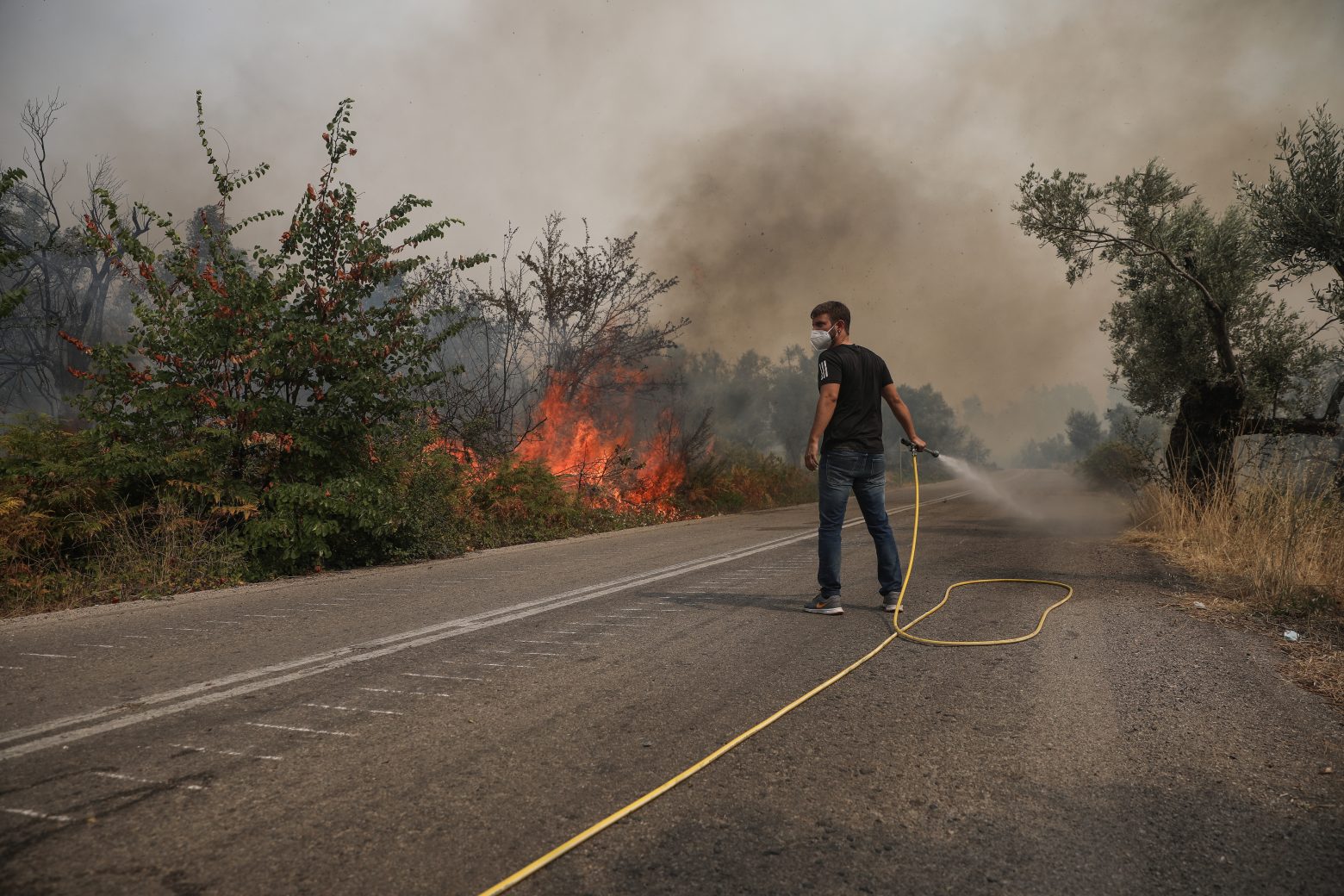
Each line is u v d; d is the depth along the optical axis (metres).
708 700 3.38
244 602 5.78
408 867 1.99
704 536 11.44
